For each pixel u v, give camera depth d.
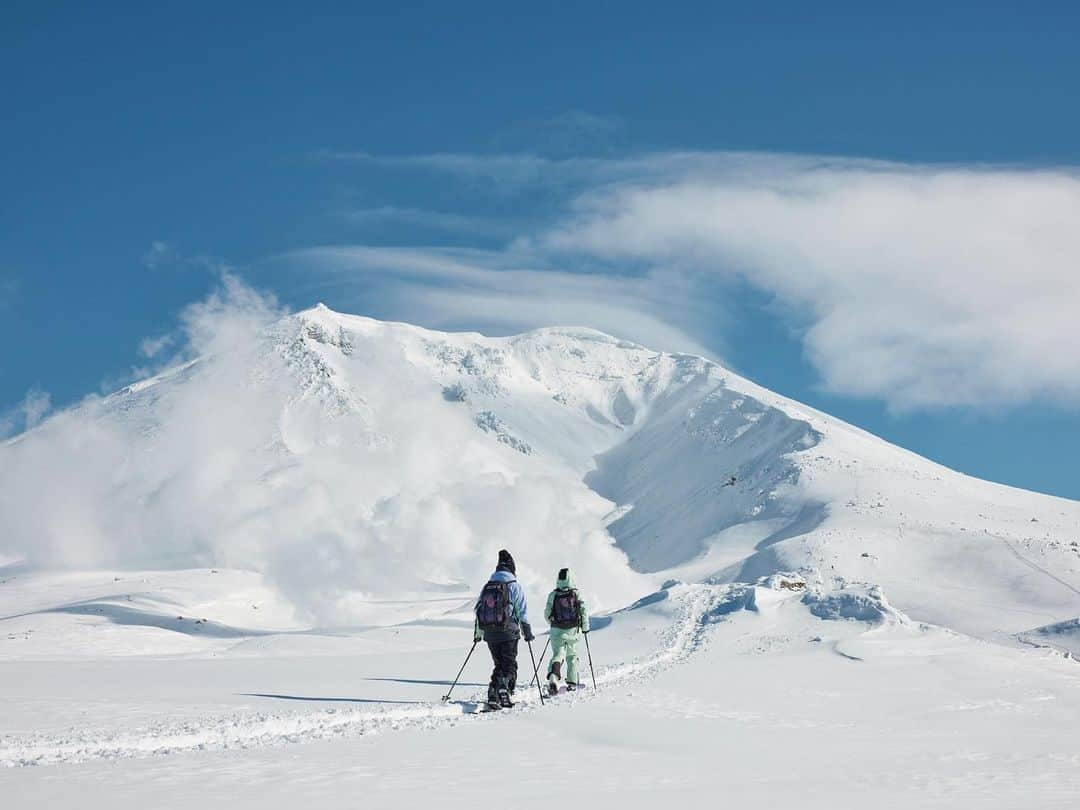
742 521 196.75
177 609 132.75
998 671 20.55
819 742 10.95
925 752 10.13
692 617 35.12
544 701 15.33
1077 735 12.10
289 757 8.99
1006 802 6.66
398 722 12.25
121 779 7.64
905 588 105.12
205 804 6.47
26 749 9.25
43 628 84.12
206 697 15.45
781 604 33.53
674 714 13.49
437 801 6.69
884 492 171.75
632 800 6.73
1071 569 108.50
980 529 134.75
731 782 7.81
